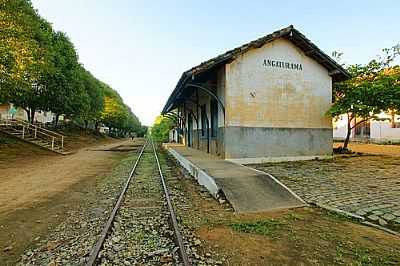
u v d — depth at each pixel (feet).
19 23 55.47
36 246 16.25
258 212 21.81
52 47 86.48
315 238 16.37
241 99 43.98
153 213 21.94
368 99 46.57
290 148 46.34
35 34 71.10
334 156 51.21
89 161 60.64
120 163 57.41
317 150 48.06
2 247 16.19
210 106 53.01
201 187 31.65
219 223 19.30
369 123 91.56
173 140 143.74
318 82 48.65
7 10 52.44
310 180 31.30
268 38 44.09
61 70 99.14
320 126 48.42
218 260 13.89
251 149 44.19
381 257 13.89
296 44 47.29
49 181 36.50
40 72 71.67
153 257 14.44
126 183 33.30
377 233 17.06
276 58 46.29
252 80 44.68
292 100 46.83
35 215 22.06
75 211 23.02
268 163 44.16
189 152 59.31
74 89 107.76
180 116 103.14
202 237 16.84
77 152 85.20
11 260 14.55
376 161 44.52
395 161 44.14
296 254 14.40
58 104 100.89
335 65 47.50
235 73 43.86
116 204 24.00
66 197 27.84
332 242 15.78
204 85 48.91
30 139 80.94
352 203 22.65
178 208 23.22
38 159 62.28
